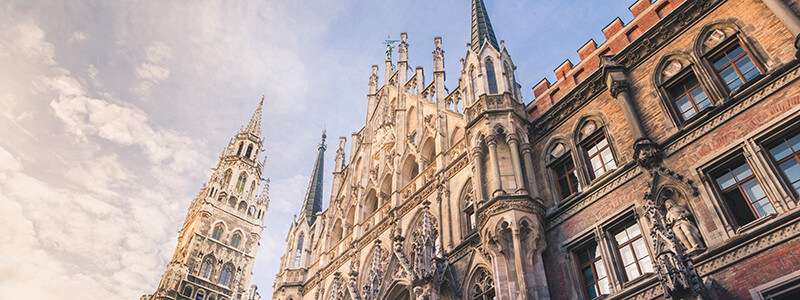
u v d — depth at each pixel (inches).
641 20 896.3
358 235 1251.2
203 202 3073.3
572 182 840.9
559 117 919.0
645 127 767.1
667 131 733.9
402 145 1294.3
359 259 1176.8
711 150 666.2
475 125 956.6
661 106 762.8
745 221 604.4
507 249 771.4
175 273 2625.5
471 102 1008.9
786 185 589.9
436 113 1223.5
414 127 1312.7
